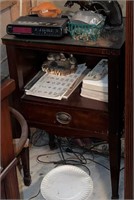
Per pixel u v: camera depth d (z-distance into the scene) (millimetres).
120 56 1435
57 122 1680
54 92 1683
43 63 1865
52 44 1521
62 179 1748
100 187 1841
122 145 1890
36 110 1689
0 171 1049
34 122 1727
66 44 1495
